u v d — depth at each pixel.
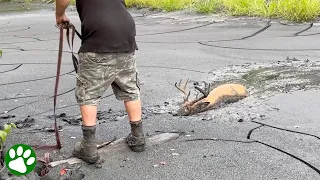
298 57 5.93
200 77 5.07
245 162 2.86
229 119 3.66
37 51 7.34
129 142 3.08
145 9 12.07
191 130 3.45
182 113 3.83
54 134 3.45
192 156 2.97
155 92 4.52
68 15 12.07
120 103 4.20
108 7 2.80
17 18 12.44
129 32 2.84
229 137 3.29
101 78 2.80
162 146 3.15
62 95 4.60
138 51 6.88
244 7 10.12
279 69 5.30
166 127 3.51
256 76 5.01
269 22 9.21
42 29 10.02
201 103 3.86
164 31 8.85
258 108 3.91
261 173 2.71
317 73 5.01
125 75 2.92
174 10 11.45
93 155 2.85
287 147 3.08
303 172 2.71
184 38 7.95
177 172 2.75
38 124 3.70
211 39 7.71
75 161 2.90
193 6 11.18
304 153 2.98
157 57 6.36
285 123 3.54
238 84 4.27
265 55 6.18
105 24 2.74
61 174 2.69
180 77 5.12
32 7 15.41
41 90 4.84
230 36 7.92
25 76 5.56
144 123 3.62
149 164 2.87
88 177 2.71
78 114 3.94
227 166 2.81
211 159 2.92
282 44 6.92
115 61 2.81
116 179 2.69
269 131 3.38
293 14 9.21
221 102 4.01
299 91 4.37
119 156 3.00
